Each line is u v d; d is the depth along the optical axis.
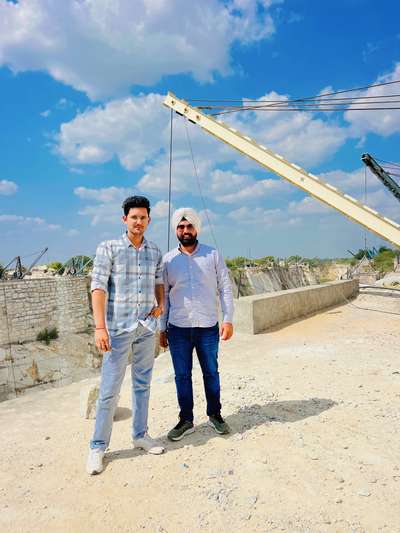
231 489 2.69
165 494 2.65
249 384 5.04
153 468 2.98
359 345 7.68
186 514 2.45
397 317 11.40
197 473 2.89
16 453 3.33
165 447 3.30
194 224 3.43
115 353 3.07
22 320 30.78
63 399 4.90
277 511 2.45
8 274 34.66
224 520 2.38
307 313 12.23
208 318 3.47
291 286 90.62
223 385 4.95
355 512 2.44
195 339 3.50
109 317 3.10
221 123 22.34
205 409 4.13
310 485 2.72
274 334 9.24
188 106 23.61
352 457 3.11
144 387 3.31
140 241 3.20
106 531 2.32
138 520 2.41
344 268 81.00
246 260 92.81
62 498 2.65
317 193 18.70
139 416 3.31
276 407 4.18
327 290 13.80
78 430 3.79
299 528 2.29
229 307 3.52
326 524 2.32
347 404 4.29
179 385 3.50
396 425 3.73
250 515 2.41
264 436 3.45
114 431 3.70
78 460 3.15
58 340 32.34
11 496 2.69
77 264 38.16
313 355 6.80
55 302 33.09
